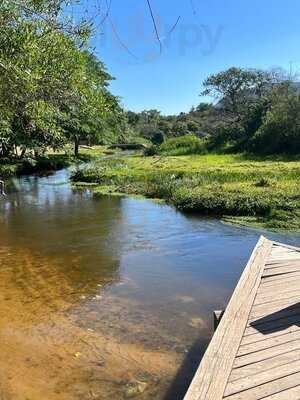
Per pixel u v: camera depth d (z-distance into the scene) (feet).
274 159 122.21
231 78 226.79
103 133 138.31
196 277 31.04
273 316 18.80
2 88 23.82
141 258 35.76
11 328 22.88
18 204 62.69
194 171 83.15
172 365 19.33
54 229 46.19
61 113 30.07
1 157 100.48
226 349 15.81
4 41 22.82
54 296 27.43
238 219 48.85
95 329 22.82
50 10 23.13
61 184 86.63
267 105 169.37
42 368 19.08
